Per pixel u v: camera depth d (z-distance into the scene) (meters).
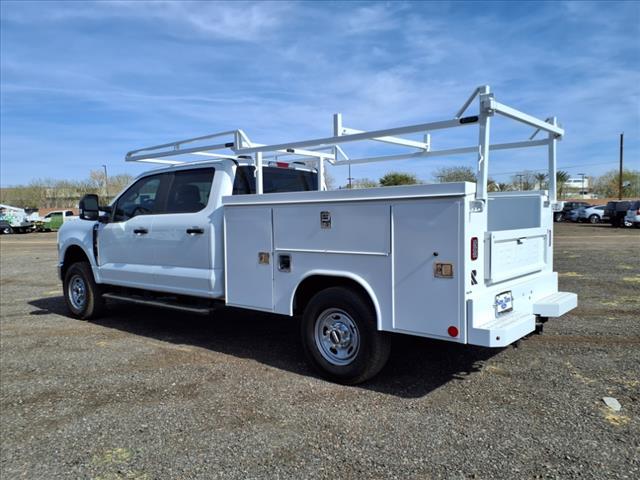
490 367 4.91
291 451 3.40
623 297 8.09
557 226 34.09
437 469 3.12
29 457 3.46
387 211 4.12
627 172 71.88
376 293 4.23
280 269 4.91
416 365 5.02
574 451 3.29
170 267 6.02
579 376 4.61
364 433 3.62
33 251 22.08
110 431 3.80
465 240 3.75
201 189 5.79
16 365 5.44
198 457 3.37
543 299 4.77
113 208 6.93
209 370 5.06
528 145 5.39
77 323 7.38
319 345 4.70
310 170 7.05
